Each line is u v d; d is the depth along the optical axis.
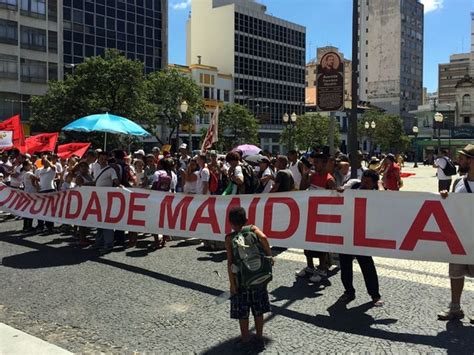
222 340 5.02
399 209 6.04
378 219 6.15
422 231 5.90
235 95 77.25
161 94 44.88
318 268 7.43
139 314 5.78
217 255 8.92
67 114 35.28
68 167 12.34
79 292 6.62
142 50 60.22
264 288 4.86
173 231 8.46
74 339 5.07
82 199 9.80
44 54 49.47
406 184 27.83
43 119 37.09
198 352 4.75
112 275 7.49
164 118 48.91
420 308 5.96
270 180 9.42
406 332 5.20
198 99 47.38
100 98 35.41
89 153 10.62
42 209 10.76
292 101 89.25
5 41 46.09
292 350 4.77
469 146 5.73
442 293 6.57
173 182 10.15
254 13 80.88
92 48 54.50
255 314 4.84
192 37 82.81
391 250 6.06
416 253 5.93
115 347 4.87
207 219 8.02
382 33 120.50
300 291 6.72
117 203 9.25
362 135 77.12
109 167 9.58
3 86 46.12
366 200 6.25
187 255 8.93
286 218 6.95
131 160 13.12
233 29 77.25
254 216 7.25
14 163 14.05
